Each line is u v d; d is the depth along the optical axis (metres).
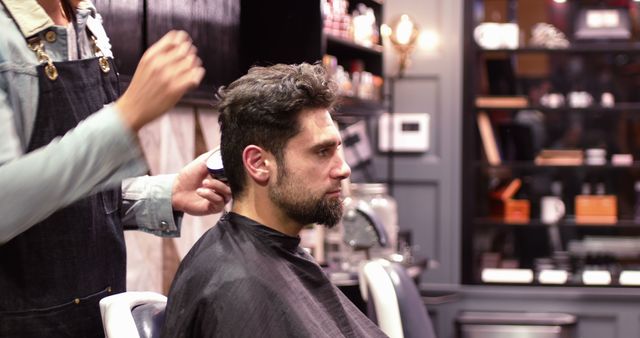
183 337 1.45
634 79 5.98
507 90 5.86
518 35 5.87
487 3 5.88
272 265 1.51
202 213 1.76
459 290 5.68
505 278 5.71
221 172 1.69
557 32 5.94
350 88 4.55
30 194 1.21
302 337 1.48
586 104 5.82
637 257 5.82
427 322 2.32
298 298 1.51
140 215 1.79
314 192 1.51
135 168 1.26
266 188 1.52
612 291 5.60
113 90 1.67
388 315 2.20
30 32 1.47
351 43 4.57
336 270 3.90
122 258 1.70
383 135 5.76
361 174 5.18
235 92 1.53
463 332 5.33
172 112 2.95
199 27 3.10
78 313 1.56
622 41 5.82
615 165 5.64
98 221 1.61
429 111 5.73
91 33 1.64
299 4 3.57
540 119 6.03
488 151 5.72
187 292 1.46
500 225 5.77
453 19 5.68
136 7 2.70
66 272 1.53
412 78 5.73
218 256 1.49
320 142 1.50
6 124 1.31
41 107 1.47
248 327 1.44
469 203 5.70
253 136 1.51
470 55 5.68
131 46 2.68
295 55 3.59
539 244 5.99
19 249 1.48
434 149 5.74
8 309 1.48
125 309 1.46
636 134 5.98
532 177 6.00
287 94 1.49
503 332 5.31
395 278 2.26
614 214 5.77
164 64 1.21
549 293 5.62
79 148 1.20
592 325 5.61
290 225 1.55
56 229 1.51
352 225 3.35
